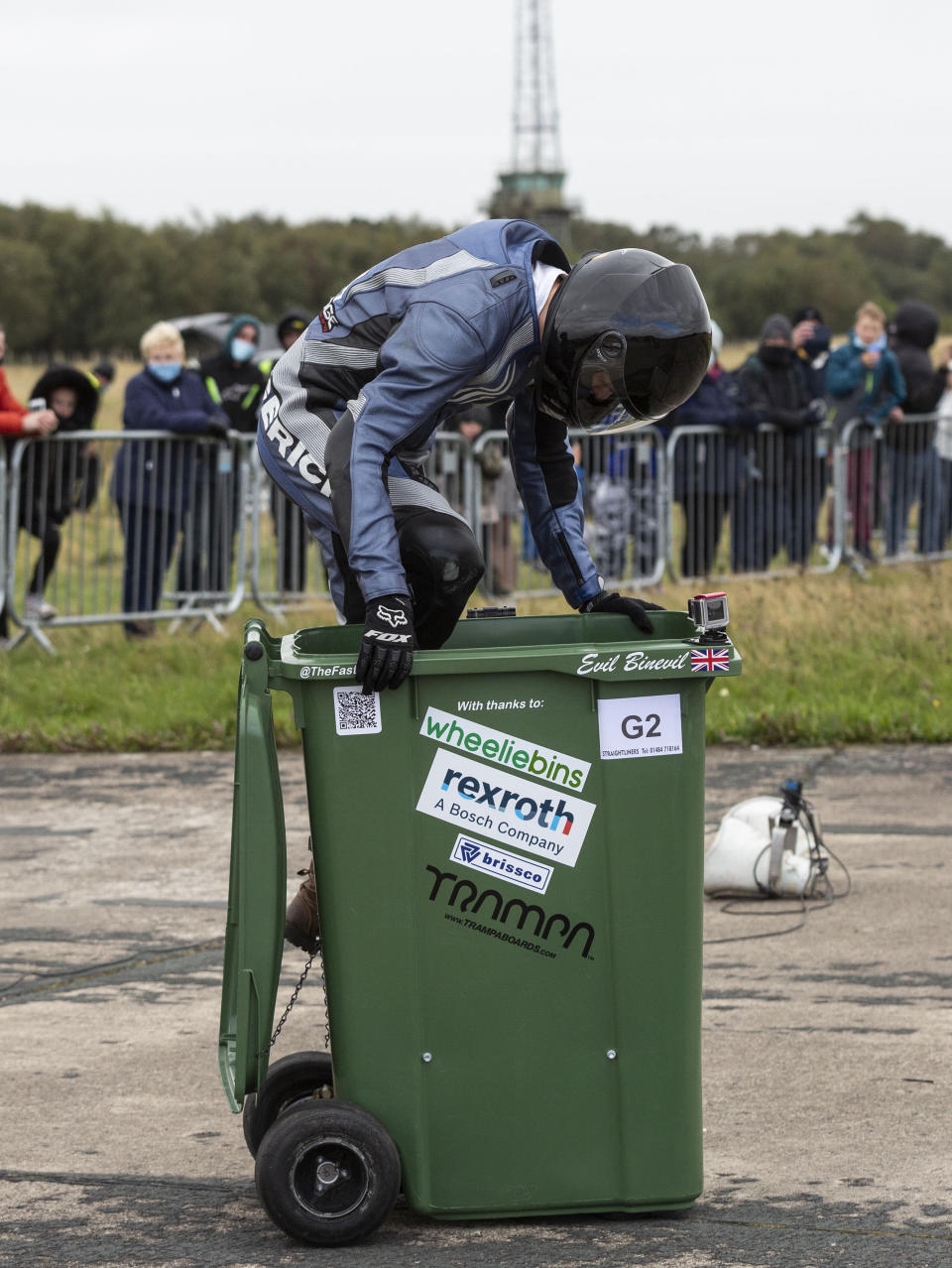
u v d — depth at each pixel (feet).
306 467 16.29
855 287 584.81
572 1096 14.93
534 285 15.42
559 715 14.61
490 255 15.42
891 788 33.42
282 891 14.87
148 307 534.37
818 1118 17.61
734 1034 20.30
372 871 14.62
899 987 21.88
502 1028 14.83
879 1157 16.55
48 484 47.57
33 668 45.34
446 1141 14.92
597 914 14.76
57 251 531.09
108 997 22.29
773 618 49.19
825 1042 19.95
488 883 14.67
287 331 55.31
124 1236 15.05
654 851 14.73
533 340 15.51
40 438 47.11
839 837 29.84
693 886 14.85
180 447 49.57
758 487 60.64
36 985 22.82
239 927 14.80
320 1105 14.82
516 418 17.25
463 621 17.17
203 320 101.40
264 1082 16.10
